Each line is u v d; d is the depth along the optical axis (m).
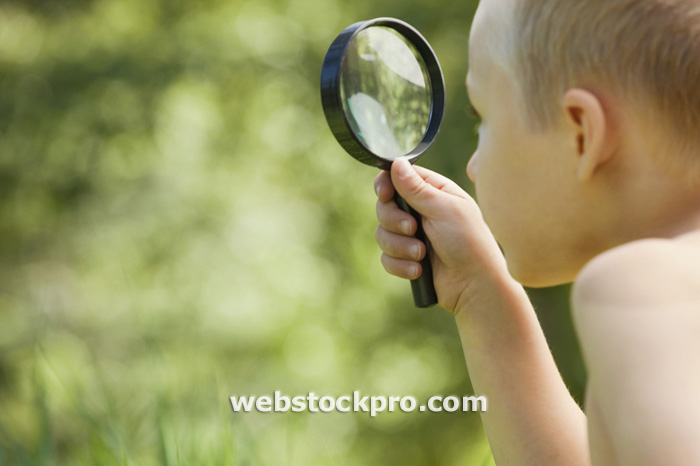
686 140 1.28
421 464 10.46
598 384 1.11
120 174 11.45
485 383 1.93
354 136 1.84
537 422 1.88
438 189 1.97
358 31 1.84
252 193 11.72
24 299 11.23
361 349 11.41
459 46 10.52
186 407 2.98
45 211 11.52
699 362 1.04
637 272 1.12
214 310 10.99
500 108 1.46
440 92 1.97
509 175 1.45
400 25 1.89
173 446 2.68
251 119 11.87
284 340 11.15
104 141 11.34
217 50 11.60
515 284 1.96
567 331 10.02
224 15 12.00
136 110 11.30
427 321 11.55
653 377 1.04
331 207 11.89
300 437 3.49
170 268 11.27
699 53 1.26
